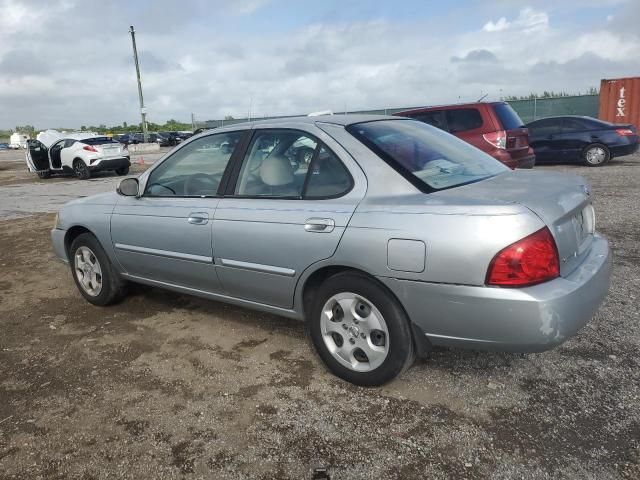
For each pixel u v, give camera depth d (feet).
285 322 13.66
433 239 8.54
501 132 28.50
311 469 8.02
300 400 9.91
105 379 11.14
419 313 8.99
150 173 13.78
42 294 17.24
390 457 8.19
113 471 8.23
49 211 34.99
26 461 8.59
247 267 11.20
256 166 11.53
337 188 10.09
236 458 8.38
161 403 10.08
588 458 7.91
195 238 12.11
